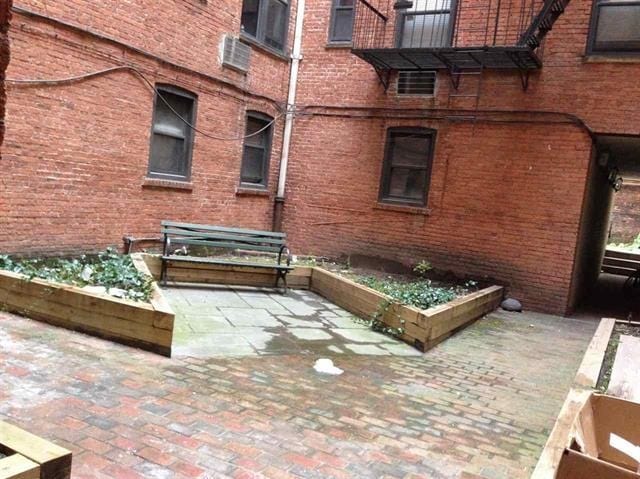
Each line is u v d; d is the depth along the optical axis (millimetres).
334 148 11836
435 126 10805
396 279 10312
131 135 8727
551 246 9852
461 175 10594
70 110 7703
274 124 11961
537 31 9508
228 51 10297
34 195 7398
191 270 8977
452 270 10695
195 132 9984
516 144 10086
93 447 3312
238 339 6203
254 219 11820
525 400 5184
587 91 9453
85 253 8234
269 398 4488
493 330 8125
